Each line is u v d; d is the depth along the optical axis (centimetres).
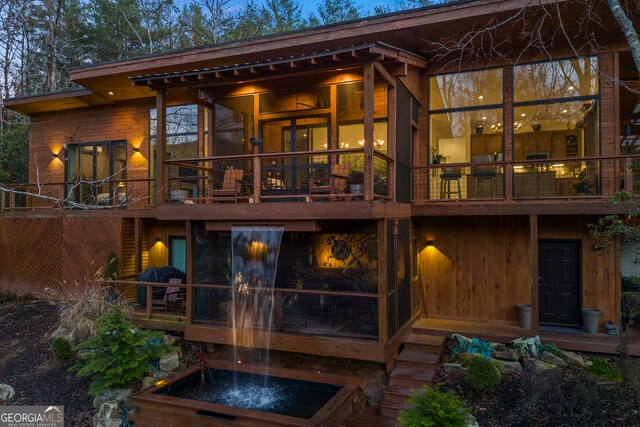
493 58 892
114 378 691
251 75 755
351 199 745
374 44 644
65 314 951
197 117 1185
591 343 733
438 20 786
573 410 568
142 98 1257
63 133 1372
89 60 2444
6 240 1288
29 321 1048
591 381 602
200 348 817
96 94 1213
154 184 1235
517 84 883
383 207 689
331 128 854
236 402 656
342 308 754
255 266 769
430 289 948
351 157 841
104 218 1155
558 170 852
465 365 700
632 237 664
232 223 768
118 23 2327
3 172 1622
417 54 902
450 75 929
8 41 2067
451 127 930
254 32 2270
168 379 706
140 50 2388
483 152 910
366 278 746
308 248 827
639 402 555
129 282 926
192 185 1179
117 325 713
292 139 888
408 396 628
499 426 549
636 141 1388
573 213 767
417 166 884
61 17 2255
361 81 826
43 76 2348
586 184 830
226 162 934
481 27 801
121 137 1285
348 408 630
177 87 826
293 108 883
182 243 1179
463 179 919
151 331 836
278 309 745
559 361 697
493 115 901
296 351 714
